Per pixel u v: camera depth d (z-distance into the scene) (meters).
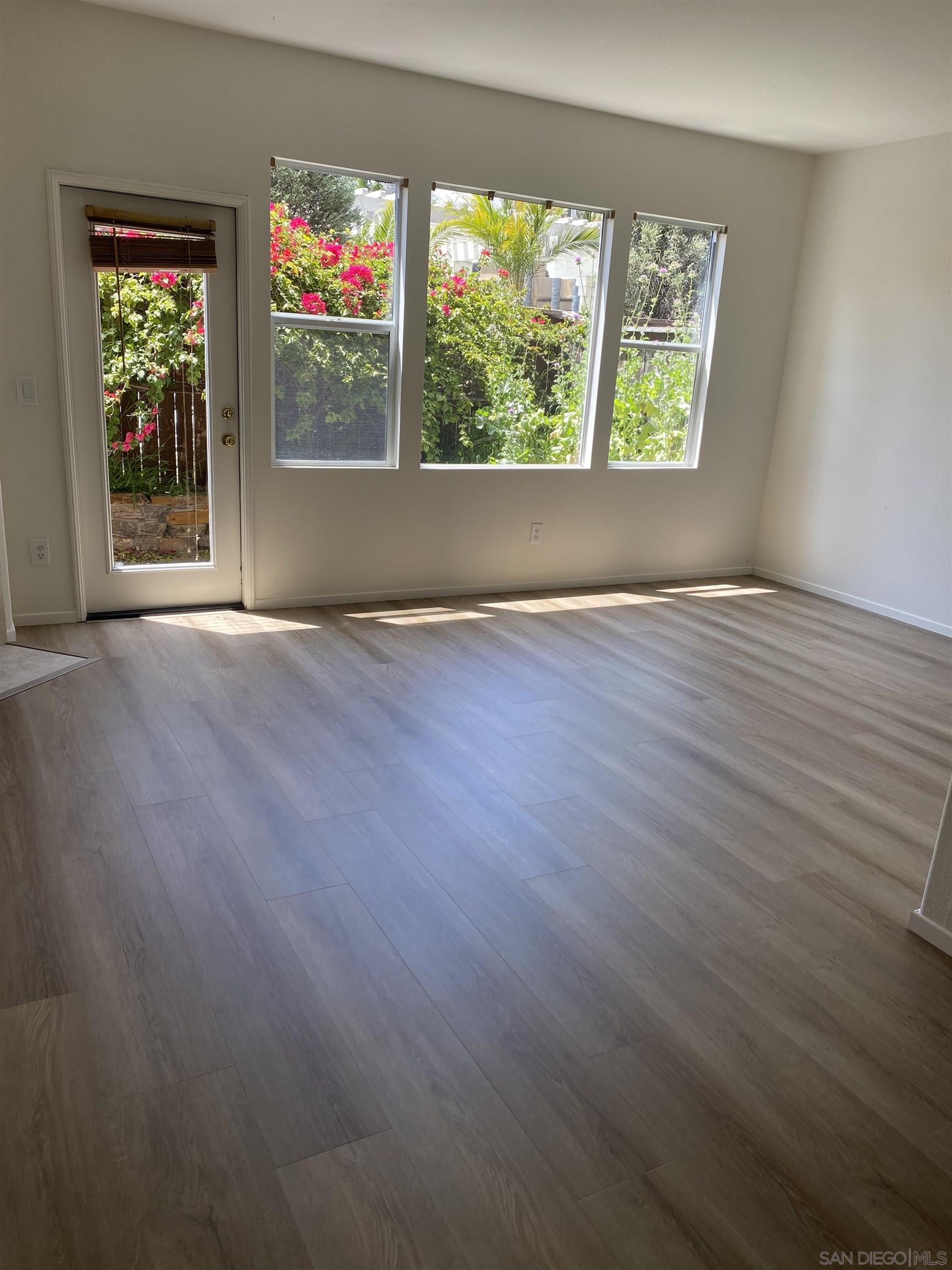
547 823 2.81
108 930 2.17
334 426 4.79
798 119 4.83
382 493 4.95
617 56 4.03
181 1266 1.39
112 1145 1.59
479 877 2.50
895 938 2.36
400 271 4.70
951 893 2.29
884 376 5.41
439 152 4.60
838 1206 1.57
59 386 4.10
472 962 2.15
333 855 2.56
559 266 5.15
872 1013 2.07
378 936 2.22
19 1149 1.57
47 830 2.59
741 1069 1.87
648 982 2.12
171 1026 1.88
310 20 3.81
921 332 5.17
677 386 5.77
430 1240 1.45
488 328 5.05
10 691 3.56
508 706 3.73
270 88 4.16
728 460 6.06
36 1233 1.42
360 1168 1.58
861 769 3.36
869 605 5.65
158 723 3.34
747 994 2.10
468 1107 1.72
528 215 4.97
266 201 4.29
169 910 2.26
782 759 3.40
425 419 5.00
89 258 4.06
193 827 2.65
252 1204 1.50
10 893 2.29
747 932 2.34
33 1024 1.86
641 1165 1.62
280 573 4.80
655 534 5.94
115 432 4.32
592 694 3.94
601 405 5.46
